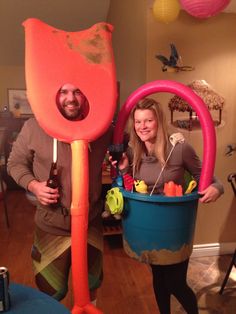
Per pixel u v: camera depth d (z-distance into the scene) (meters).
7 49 4.52
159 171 1.41
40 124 1.21
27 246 2.92
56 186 1.31
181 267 1.50
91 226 1.45
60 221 1.38
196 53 2.40
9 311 0.98
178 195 1.34
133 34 2.77
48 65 1.23
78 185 1.19
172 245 1.39
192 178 1.49
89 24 4.32
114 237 3.02
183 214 1.36
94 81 1.25
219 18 2.38
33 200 2.05
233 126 2.54
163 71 2.37
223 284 2.18
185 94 1.36
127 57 3.03
